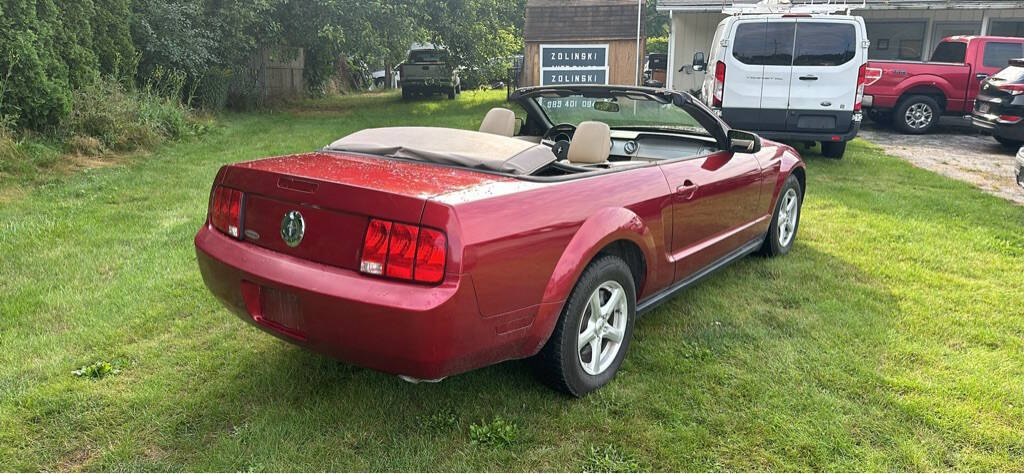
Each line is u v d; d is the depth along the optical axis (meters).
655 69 22.09
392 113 16.88
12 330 3.70
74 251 5.01
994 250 5.56
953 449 2.81
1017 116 10.60
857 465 2.69
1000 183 8.62
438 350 2.47
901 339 3.80
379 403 3.05
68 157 8.62
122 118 9.88
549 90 4.36
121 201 6.69
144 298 4.17
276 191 2.75
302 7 15.82
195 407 3.00
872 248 5.58
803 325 3.98
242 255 2.84
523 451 2.76
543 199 2.81
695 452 2.76
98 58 10.86
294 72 20.84
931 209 6.91
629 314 3.37
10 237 5.28
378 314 2.43
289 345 3.61
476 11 18.66
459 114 16.44
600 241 2.98
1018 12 15.90
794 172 5.46
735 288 4.63
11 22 8.56
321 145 10.91
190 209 6.38
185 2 13.94
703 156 4.09
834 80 9.06
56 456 2.67
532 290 2.73
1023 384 3.31
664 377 3.35
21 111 8.80
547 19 16.45
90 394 3.07
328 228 2.59
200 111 14.12
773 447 2.80
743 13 10.51
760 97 9.33
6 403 2.98
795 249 5.55
